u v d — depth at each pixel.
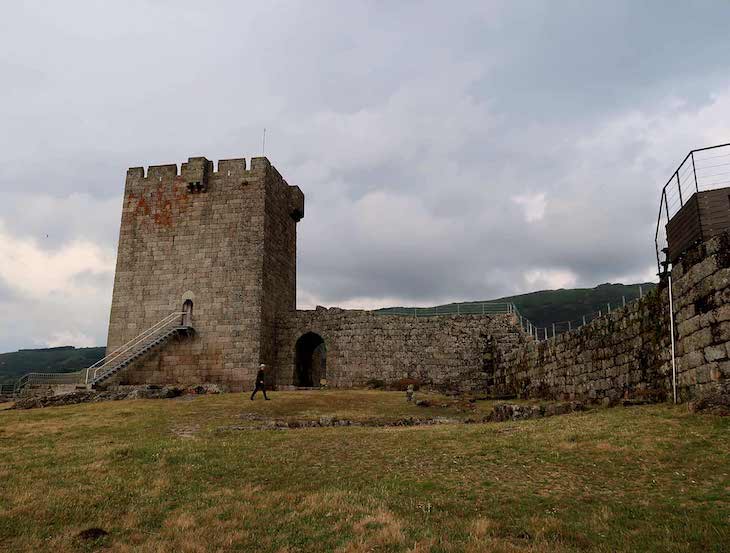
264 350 42.75
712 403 13.84
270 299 44.66
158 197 45.81
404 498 10.62
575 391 26.22
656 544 7.44
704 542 7.38
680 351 16.52
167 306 43.44
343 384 43.28
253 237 43.78
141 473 13.63
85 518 10.41
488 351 42.38
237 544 8.77
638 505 9.02
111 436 20.19
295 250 52.31
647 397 18.36
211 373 41.75
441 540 8.16
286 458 14.99
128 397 33.78
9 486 12.57
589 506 9.29
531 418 20.34
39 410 28.77
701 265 15.27
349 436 18.23
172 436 20.02
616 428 14.07
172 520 10.07
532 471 11.65
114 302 44.22
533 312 158.38
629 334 20.84
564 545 7.77
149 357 42.59
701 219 15.43
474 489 10.83
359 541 8.28
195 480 12.98
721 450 10.93
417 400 29.53
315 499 10.88
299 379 46.62
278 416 25.25
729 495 8.83
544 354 30.94
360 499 10.63
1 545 9.08
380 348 43.62
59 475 13.54
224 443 17.52
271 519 9.96
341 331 44.31
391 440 16.81
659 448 11.68
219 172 45.47
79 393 33.81
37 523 10.12
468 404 28.89
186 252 44.28
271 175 46.44
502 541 8.00
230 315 42.53
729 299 13.92
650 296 19.25
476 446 14.56
